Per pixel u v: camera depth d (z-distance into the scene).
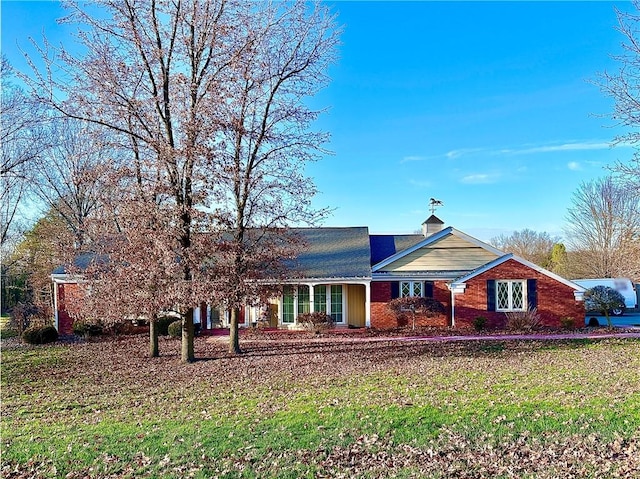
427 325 24.52
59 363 16.88
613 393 9.27
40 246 32.84
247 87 16.48
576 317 23.31
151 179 14.71
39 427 9.04
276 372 13.70
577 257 41.09
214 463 6.74
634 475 5.56
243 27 15.73
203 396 11.03
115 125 15.43
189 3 15.28
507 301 23.73
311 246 27.25
